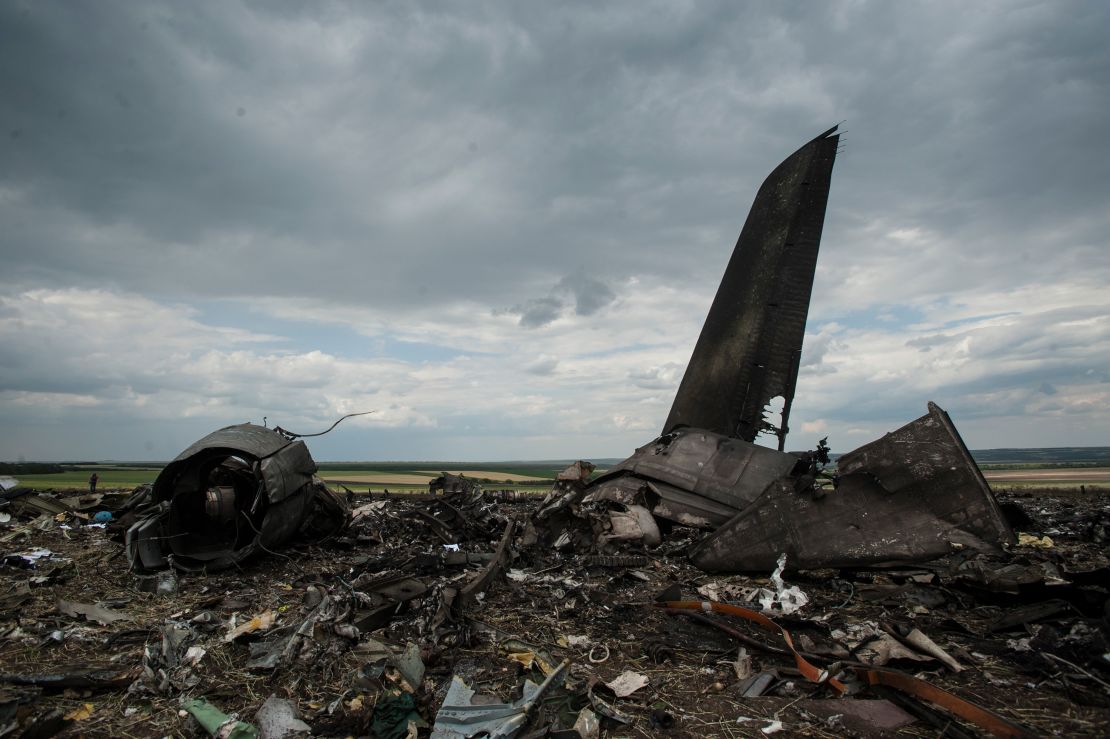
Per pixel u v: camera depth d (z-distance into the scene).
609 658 5.23
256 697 4.44
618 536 9.50
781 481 8.27
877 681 4.45
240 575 8.34
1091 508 15.38
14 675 4.62
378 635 5.58
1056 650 4.95
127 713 4.20
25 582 7.61
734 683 4.68
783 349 13.09
